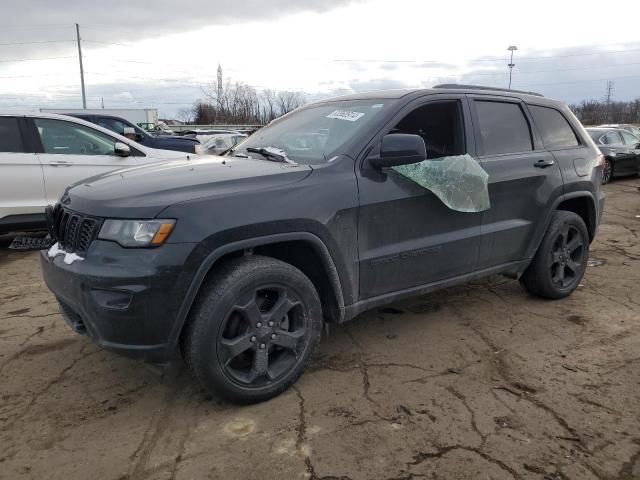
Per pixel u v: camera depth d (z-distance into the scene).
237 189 2.85
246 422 2.83
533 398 3.05
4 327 4.13
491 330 4.02
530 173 4.12
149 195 2.74
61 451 2.60
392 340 3.85
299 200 2.96
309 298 3.06
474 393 3.11
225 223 2.72
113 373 3.38
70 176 6.67
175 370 3.41
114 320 2.61
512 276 4.38
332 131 3.56
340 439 2.68
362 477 2.40
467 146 3.85
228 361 2.83
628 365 3.45
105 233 2.68
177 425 2.82
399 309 4.46
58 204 3.26
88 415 2.92
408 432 2.73
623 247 6.70
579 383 3.22
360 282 3.29
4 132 6.39
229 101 60.25
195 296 2.70
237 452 2.59
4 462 2.52
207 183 2.87
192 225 2.65
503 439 2.67
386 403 3.00
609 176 13.73
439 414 2.89
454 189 3.56
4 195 6.27
